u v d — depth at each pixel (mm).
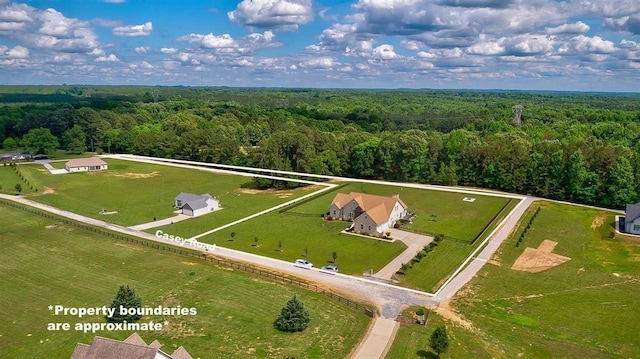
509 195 109500
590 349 45094
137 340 39344
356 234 79938
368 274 62688
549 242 75562
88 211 95125
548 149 113062
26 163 150625
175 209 97625
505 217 90000
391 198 86375
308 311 50969
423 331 47688
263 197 108812
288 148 126125
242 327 47750
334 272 63312
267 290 56719
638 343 46094
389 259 68562
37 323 48906
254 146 194000
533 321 50344
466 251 71500
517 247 73188
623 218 87938
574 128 173500
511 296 56375
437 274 62969
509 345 45469
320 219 89312
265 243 75625
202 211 94812
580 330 48562
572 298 55781
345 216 88688
